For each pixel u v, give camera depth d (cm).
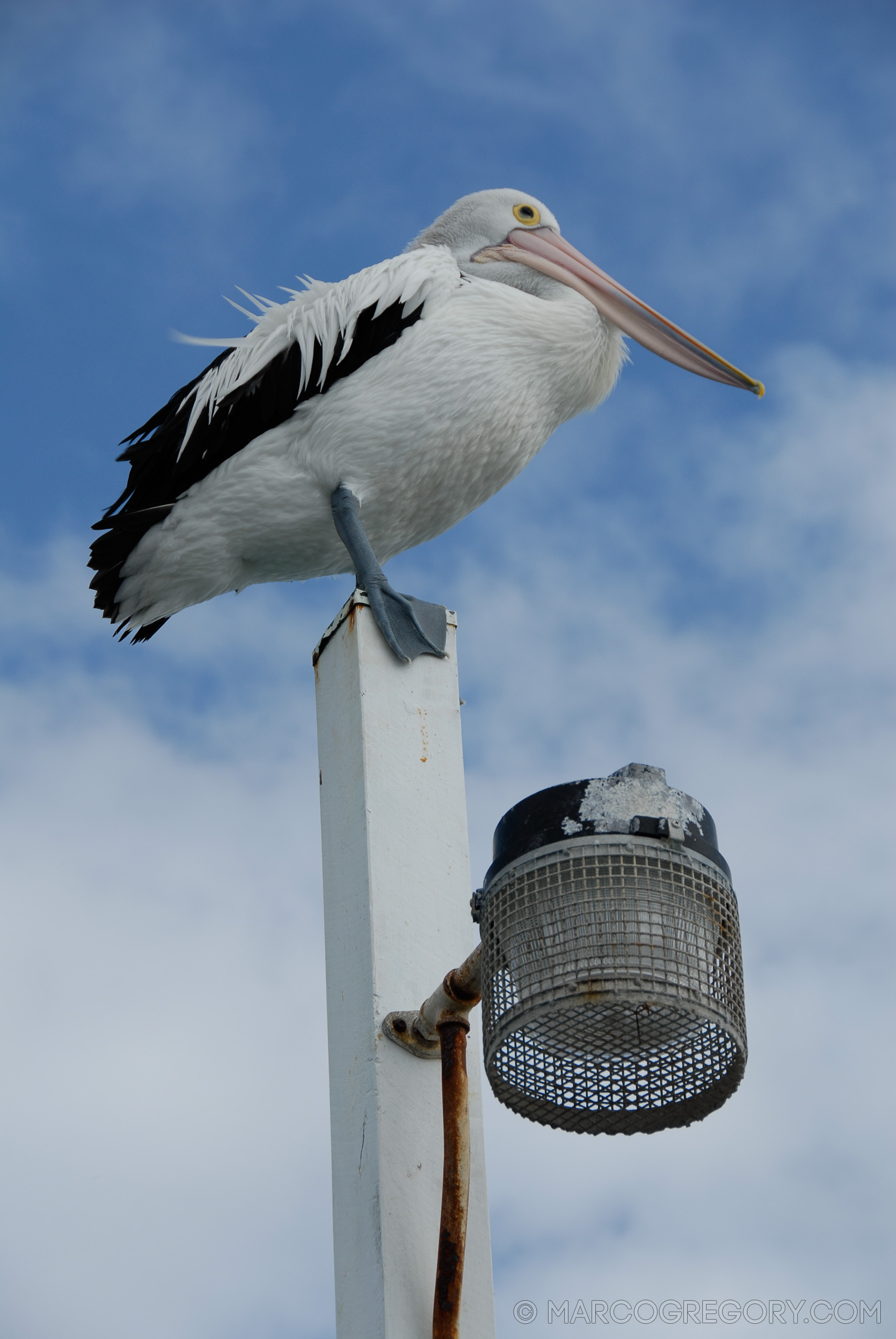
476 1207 486
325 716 570
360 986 508
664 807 446
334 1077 510
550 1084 451
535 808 452
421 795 543
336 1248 483
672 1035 441
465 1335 462
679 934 429
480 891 474
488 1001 443
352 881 527
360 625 565
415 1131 484
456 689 570
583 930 428
